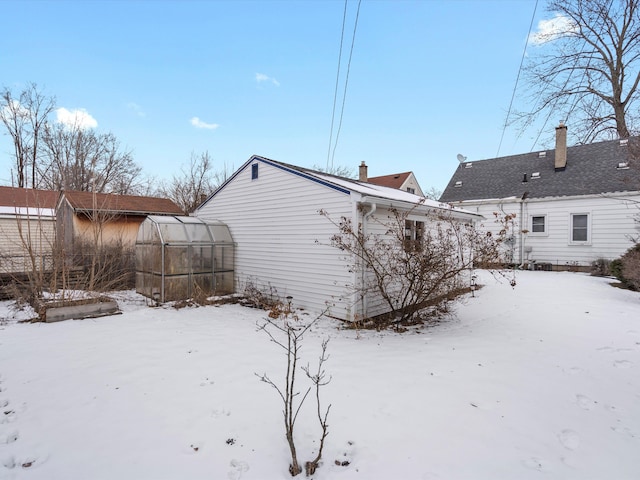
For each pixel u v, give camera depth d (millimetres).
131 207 15453
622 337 6012
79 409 3654
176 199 28828
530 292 10445
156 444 3043
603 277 13586
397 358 5145
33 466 2760
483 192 19000
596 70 18188
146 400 3840
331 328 7168
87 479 2609
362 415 3498
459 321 7535
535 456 2859
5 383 4281
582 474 2641
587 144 17766
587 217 15477
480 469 2689
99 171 24266
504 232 8414
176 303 9211
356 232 7500
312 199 8602
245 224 10797
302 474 2668
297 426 3303
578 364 4871
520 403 3758
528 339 6012
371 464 2764
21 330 6699
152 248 9883
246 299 10180
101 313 8047
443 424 3336
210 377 4445
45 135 23594
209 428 3285
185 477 2631
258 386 4172
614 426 3334
